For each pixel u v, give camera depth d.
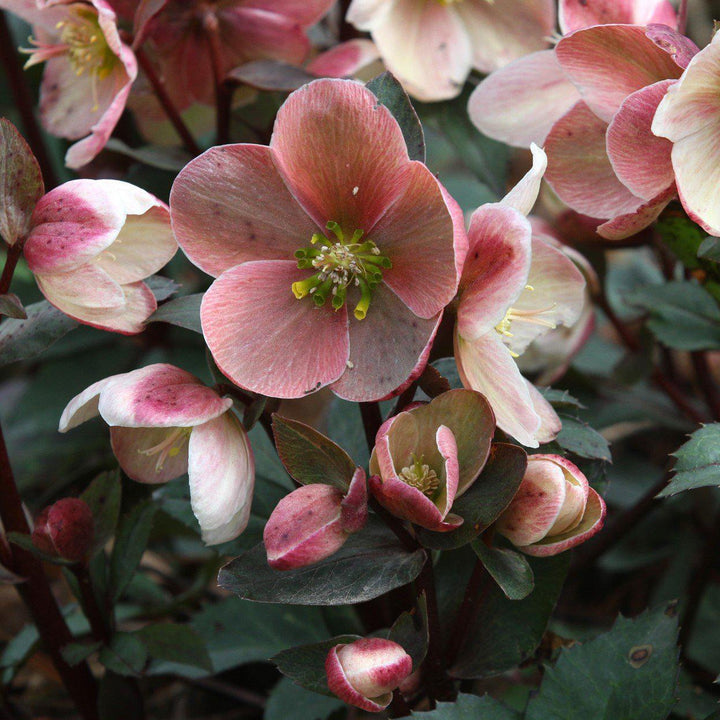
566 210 0.57
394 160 0.44
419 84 0.61
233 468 0.45
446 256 0.44
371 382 0.45
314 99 0.44
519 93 0.53
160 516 0.61
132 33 0.58
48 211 0.46
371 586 0.45
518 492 0.44
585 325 0.59
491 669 0.49
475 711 0.46
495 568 0.44
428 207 0.44
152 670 0.57
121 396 0.44
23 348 0.49
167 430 0.48
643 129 0.46
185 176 0.45
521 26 0.61
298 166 0.45
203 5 0.58
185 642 0.51
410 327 0.45
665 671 0.46
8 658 0.56
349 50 0.60
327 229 0.45
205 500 0.44
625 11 0.51
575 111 0.50
